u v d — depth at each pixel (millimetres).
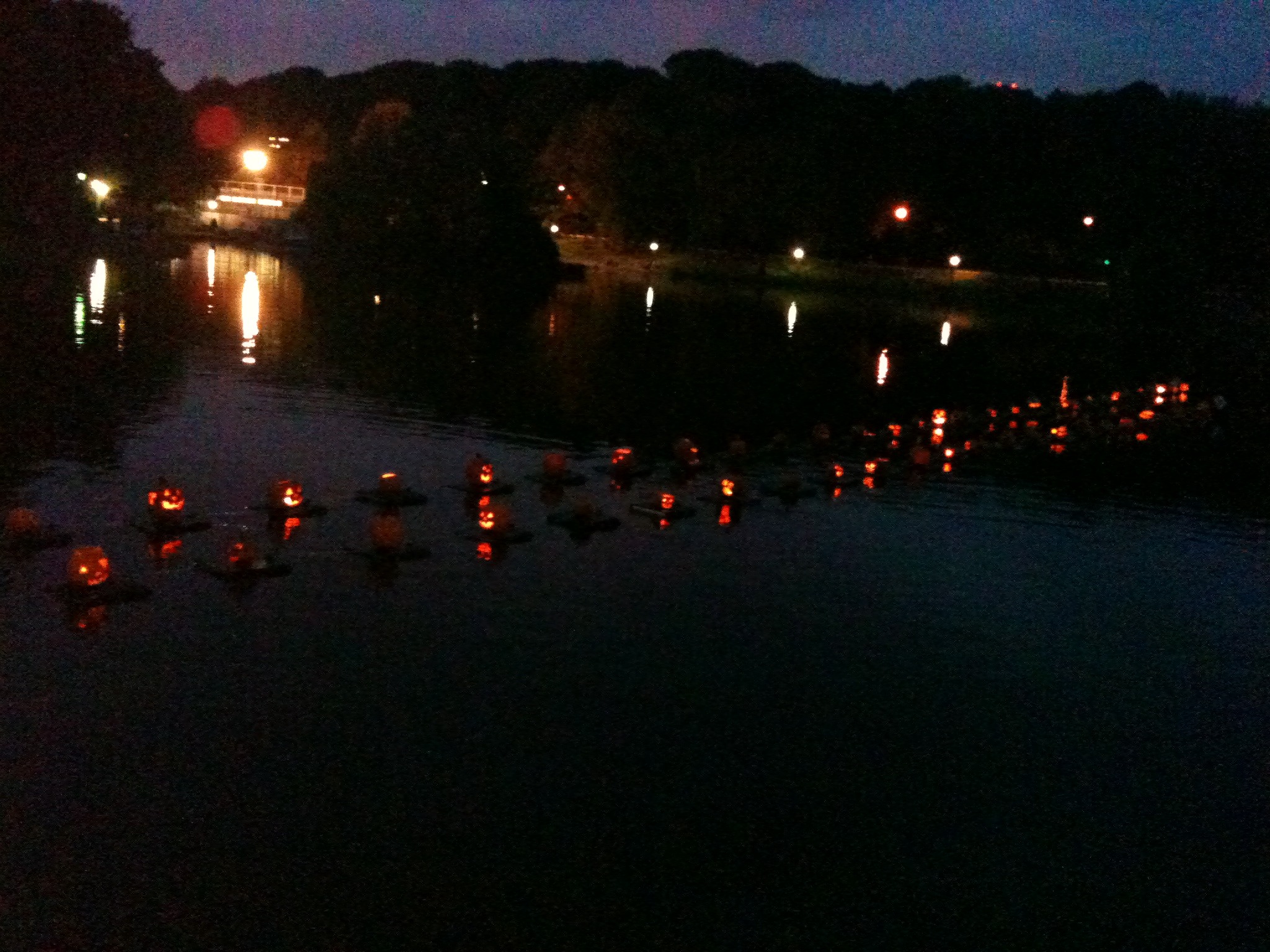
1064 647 11188
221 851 6953
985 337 46219
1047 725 9422
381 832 7227
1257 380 35125
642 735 8719
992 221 65188
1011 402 28859
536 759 8242
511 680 9508
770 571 12883
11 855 6828
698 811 7711
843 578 12805
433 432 19547
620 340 36031
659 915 6598
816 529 14867
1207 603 12836
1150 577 13727
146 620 10328
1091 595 12875
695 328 41188
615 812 7629
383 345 30203
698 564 12953
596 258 76062
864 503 16531
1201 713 9844
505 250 57938
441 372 26422
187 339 28594
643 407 24250
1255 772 8812
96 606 10570
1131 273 42938
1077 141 66312
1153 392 30547
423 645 10102
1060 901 7000
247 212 71938
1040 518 16328
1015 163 66750
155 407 19953
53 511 13414
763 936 6480
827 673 10125
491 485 15508
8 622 10141
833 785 8180
